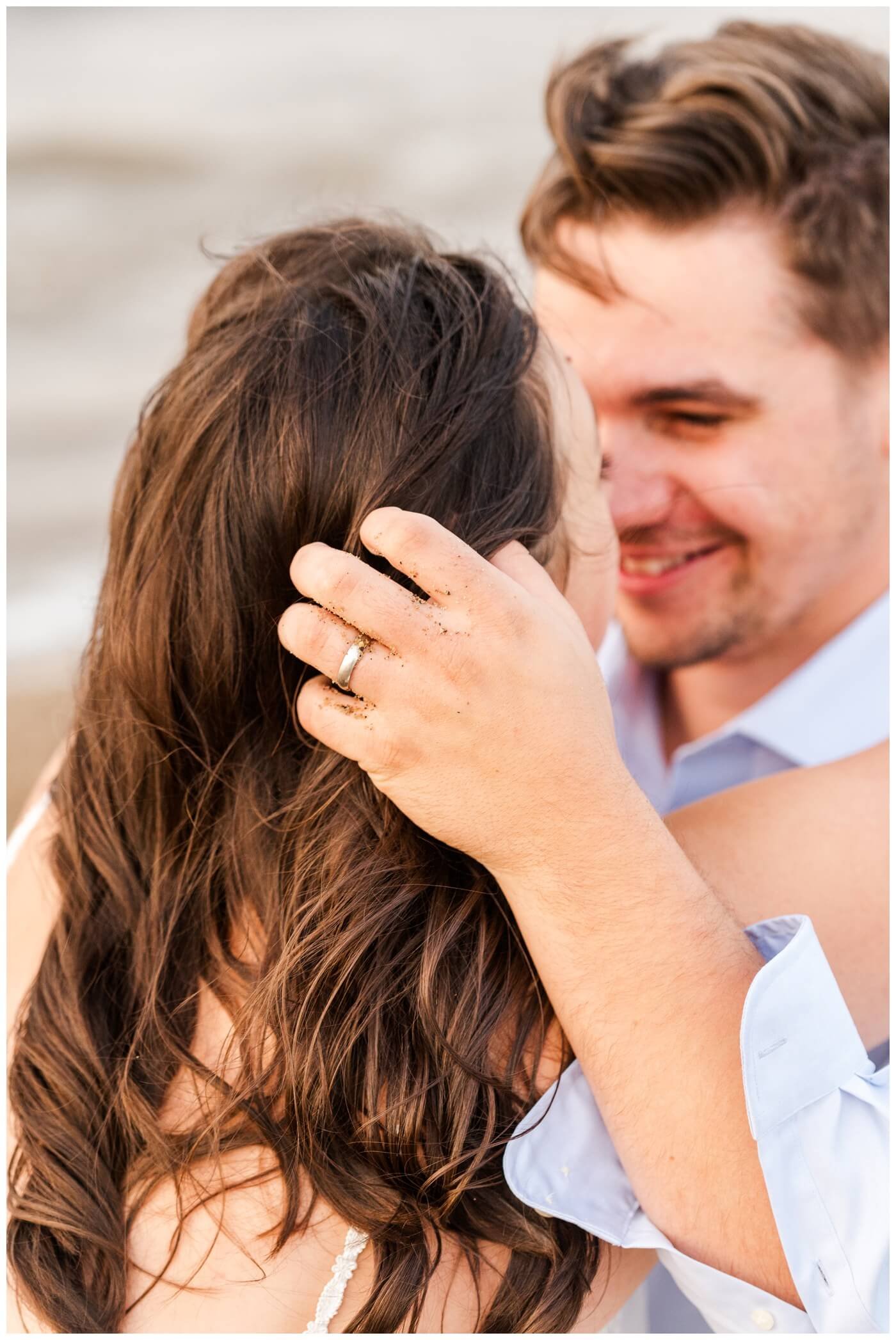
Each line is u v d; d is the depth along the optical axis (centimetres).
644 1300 133
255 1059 96
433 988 94
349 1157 93
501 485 100
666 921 88
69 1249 97
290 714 101
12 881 130
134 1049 102
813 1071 88
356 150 414
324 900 95
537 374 107
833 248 156
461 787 87
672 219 157
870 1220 87
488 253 121
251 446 99
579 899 88
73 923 113
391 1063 93
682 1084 87
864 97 156
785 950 88
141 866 111
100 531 354
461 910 96
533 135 404
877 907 116
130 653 106
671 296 160
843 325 159
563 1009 91
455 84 404
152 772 108
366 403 98
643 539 170
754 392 161
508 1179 93
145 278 402
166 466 105
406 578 92
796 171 155
